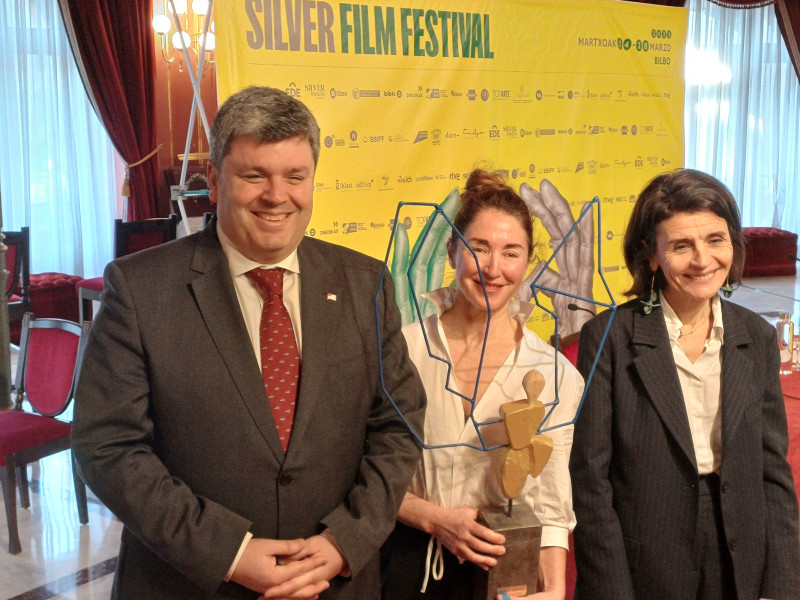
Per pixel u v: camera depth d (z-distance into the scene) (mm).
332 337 1283
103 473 1154
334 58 2668
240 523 1168
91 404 1183
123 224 5223
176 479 1197
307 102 2629
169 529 1139
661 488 1407
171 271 1243
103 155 7055
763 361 1471
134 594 1230
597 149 3473
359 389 1294
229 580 1179
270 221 1193
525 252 1343
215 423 1198
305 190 1202
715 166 8664
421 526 1301
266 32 2514
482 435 1330
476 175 1412
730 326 1459
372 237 2844
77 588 2732
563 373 1375
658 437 1407
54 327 3213
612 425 1453
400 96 2846
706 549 1411
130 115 6984
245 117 1155
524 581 1218
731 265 1464
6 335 3387
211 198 1291
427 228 1222
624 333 1471
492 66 3080
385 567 1441
